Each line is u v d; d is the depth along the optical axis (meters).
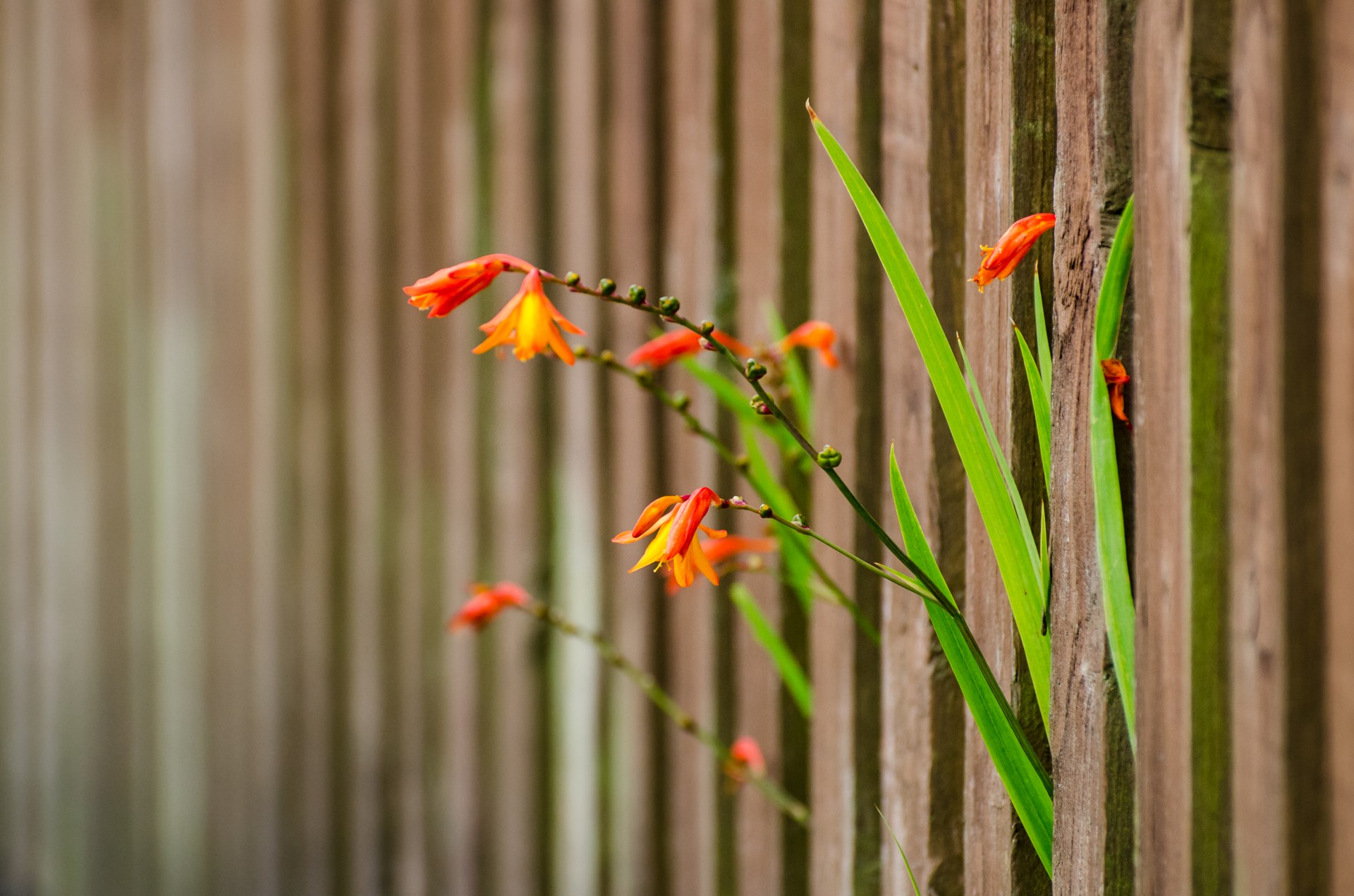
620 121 2.20
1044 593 1.80
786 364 1.98
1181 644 1.80
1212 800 1.81
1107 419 1.78
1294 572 1.87
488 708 2.54
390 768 2.76
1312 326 1.85
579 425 2.31
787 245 2.03
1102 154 1.78
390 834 2.77
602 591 2.29
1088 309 1.78
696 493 1.77
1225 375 1.80
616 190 2.21
